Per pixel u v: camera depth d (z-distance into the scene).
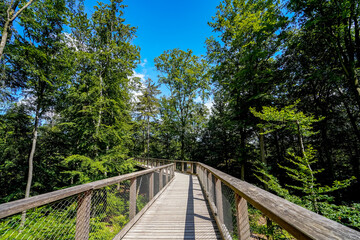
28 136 11.60
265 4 9.28
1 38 6.66
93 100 9.57
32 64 8.55
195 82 20.75
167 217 3.72
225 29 13.02
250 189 1.37
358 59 7.70
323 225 0.63
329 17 7.15
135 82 12.38
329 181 10.22
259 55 10.13
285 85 10.73
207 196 5.05
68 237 1.91
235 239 2.15
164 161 15.90
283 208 0.85
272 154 17.42
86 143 9.38
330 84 9.51
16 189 11.00
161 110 22.33
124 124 10.54
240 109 12.40
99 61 10.73
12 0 6.50
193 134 20.41
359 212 3.77
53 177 11.93
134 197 3.39
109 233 3.43
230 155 16.95
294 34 9.43
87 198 1.96
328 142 11.54
